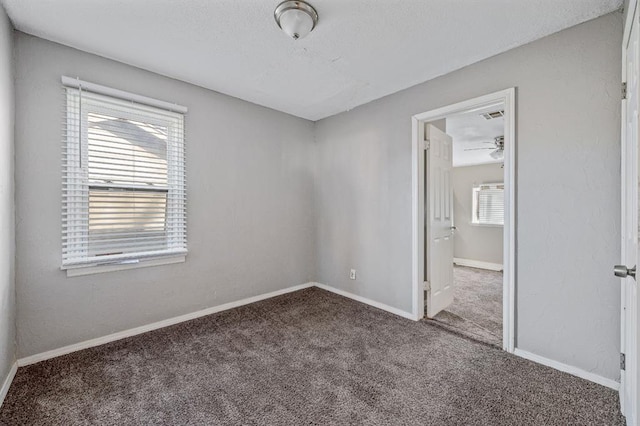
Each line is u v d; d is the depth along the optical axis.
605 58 1.71
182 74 2.53
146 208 2.47
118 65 2.31
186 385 1.75
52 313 2.05
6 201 1.72
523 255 2.04
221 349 2.18
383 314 2.88
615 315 1.69
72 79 2.07
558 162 1.89
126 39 2.01
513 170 2.07
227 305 3.02
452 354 2.11
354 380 1.80
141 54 2.21
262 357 2.07
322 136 3.73
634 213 1.24
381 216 3.04
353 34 1.94
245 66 2.39
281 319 2.76
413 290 2.75
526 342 2.04
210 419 1.47
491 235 5.58
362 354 2.11
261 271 3.32
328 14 1.74
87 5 1.66
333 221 3.60
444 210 3.10
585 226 1.79
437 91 2.55
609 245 1.71
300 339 2.35
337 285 3.56
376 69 2.43
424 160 2.80
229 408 1.55
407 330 2.52
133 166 2.38
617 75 1.68
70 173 2.11
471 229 5.85
